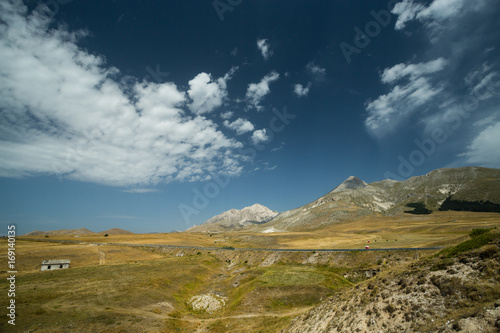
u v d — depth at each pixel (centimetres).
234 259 11638
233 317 4469
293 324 3244
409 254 6956
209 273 8762
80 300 4638
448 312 1588
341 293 2933
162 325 3978
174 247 14338
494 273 1638
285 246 13725
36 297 4672
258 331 3581
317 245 12406
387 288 2208
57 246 13138
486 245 1878
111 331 3528
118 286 5697
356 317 2156
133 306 4572
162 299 5203
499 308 1345
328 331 2312
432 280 1923
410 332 1619
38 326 3475
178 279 6981
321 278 6019
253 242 16750
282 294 5166
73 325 3591
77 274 7250
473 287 1630
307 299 4978
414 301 1842
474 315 1412
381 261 7219
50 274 7300
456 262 1945
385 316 1916
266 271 7312
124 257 11706
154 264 9169
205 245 16612
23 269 8400
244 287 5909
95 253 11894
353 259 7956
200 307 5262
